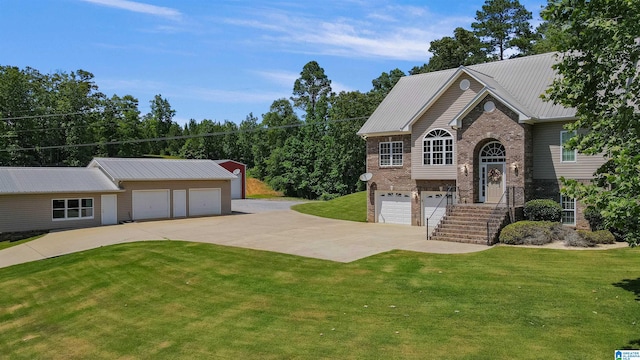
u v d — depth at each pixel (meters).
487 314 11.11
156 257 19.89
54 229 30.19
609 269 14.71
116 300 15.06
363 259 17.80
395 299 12.75
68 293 16.44
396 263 16.83
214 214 37.66
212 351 10.20
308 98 96.50
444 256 17.77
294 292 14.07
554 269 15.00
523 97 25.44
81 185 31.58
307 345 9.99
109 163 35.41
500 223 21.31
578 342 9.19
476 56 59.62
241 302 13.54
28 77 69.75
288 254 19.30
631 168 8.60
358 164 68.44
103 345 11.45
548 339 9.41
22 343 12.33
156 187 34.59
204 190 37.22
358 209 36.34
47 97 71.62
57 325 13.47
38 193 29.38
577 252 17.61
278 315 12.12
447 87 27.27
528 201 23.42
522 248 18.92
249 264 17.84
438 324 10.66
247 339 10.67
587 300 11.70
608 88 11.05
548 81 25.73
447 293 12.97
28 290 17.27
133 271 18.12
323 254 19.09
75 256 21.52
